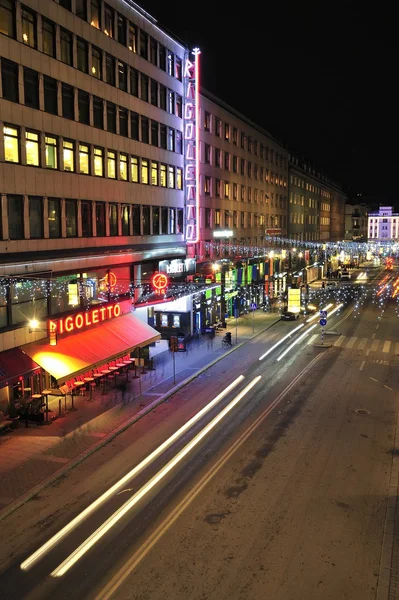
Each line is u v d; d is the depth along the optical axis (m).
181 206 41.03
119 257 31.38
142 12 33.69
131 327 30.48
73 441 20.30
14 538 13.57
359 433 20.98
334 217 122.19
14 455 18.98
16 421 22.00
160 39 36.62
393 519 14.33
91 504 15.36
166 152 38.09
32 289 23.75
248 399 25.72
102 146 29.48
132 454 19.16
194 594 11.27
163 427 22.00
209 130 46.81
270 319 52.59
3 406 22.19
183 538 13.44
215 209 48.69
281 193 72.25
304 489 16.14
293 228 79.62
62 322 24.77
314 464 17.98
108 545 13.16
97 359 25.08
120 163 31.58
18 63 22.47
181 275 40.44
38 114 23.92
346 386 28.02
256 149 60.81
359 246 132.25
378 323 51.09
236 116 53.84
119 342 27.97
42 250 24.47
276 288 68.62
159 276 30.67
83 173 27.77
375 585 11.52
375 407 24.38
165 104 37.81
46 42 24.56
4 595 11.30
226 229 50.69
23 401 22.39
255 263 60.00
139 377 30.06
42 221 24.64
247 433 21.03
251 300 57.97
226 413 23.62
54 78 24.98
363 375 30.44
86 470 17.80
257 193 61.41
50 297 25.00
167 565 12.30
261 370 31.73
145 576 11.90
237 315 49.09
